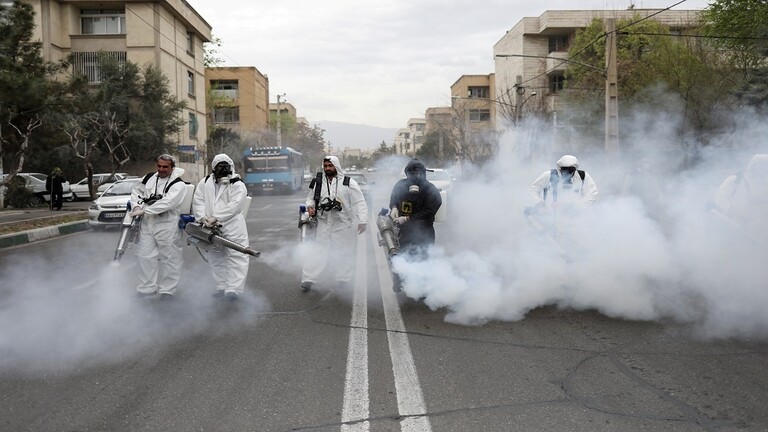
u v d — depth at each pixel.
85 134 31.05
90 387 4.68
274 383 4.75
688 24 36.38
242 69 72.06
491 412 4.16
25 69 18.06
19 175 27.05
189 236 7.34
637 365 5.09
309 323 6.54
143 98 35.34
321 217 8.17
